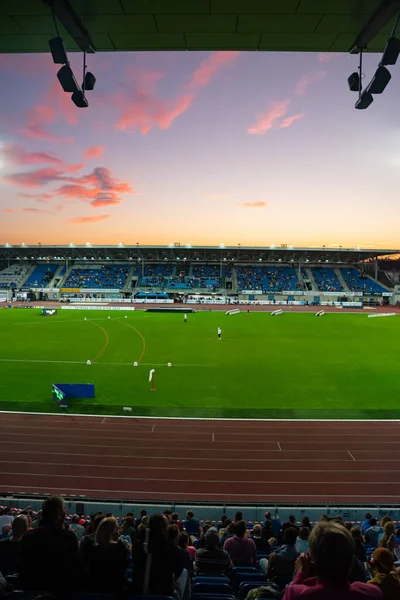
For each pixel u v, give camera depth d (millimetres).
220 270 109250
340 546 2447
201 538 9344
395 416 22703
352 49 6672
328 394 26578
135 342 45062
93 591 4426
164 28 6121
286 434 20234
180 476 16297
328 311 80938
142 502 13078
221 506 12852
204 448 18656
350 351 40719
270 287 102938
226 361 35969
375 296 96562
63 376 30578
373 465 17266
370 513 12109
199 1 5387
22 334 50000
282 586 6414
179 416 22469
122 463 17266
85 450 18391
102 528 4578
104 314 72812
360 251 101750
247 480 16047
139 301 95438
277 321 64562
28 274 109062
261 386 28328
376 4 5422
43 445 18844
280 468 16969
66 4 5484
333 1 5352
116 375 30969
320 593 2441
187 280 105688
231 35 6289
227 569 7051
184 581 5074
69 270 110562
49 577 3908
